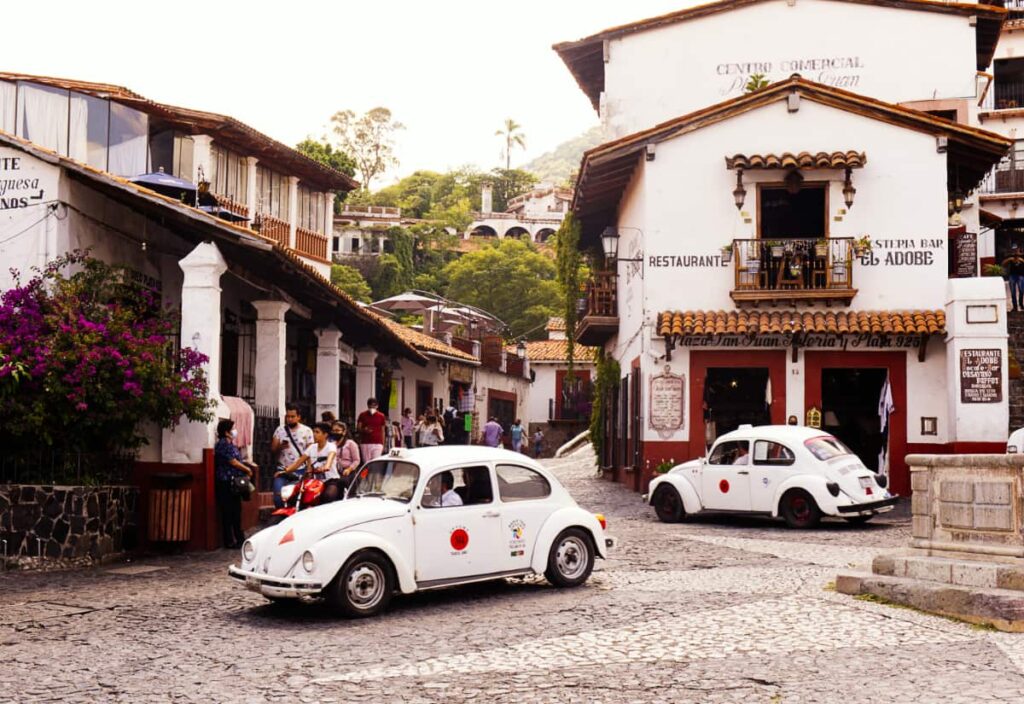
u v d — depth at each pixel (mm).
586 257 32031
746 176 23125
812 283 22609
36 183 15430
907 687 7168
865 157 22391
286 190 31500
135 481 15273
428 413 29016
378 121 133500
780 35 27984
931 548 10617
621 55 28672
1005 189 38969
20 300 14344
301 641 9070
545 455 52250
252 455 17969
